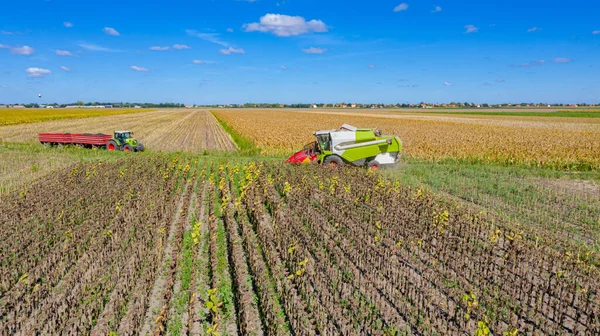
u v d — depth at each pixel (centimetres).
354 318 866
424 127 6131
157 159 2850
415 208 1573
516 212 1608
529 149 3109
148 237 1230
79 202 1667
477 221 1411
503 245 1258
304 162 2506
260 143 3716
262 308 888
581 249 1210
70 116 9675
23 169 2512
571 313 902
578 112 13650
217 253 1180
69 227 1371
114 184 2002
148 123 7712
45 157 2991
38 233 1309
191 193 1891
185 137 4931
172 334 817
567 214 1577
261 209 1534
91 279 1018
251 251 1109
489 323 832
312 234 1328
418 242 1177
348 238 1289
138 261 1066
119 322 853
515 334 738
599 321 846
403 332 823
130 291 970
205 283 1016
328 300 938
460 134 4669
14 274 1050
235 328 845
